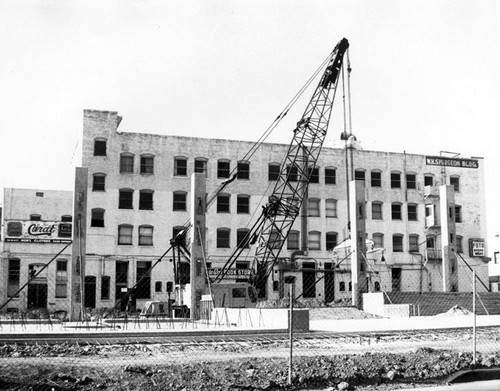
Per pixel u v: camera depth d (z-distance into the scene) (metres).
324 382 13.30
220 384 12.67
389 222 66.62
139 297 57.56
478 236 69.56
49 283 55.50
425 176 69.00
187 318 40.06
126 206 58.94
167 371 14.02
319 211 64.56
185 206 60.53
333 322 34.31
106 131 59.41
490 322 33.88
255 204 62.53
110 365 15.21
